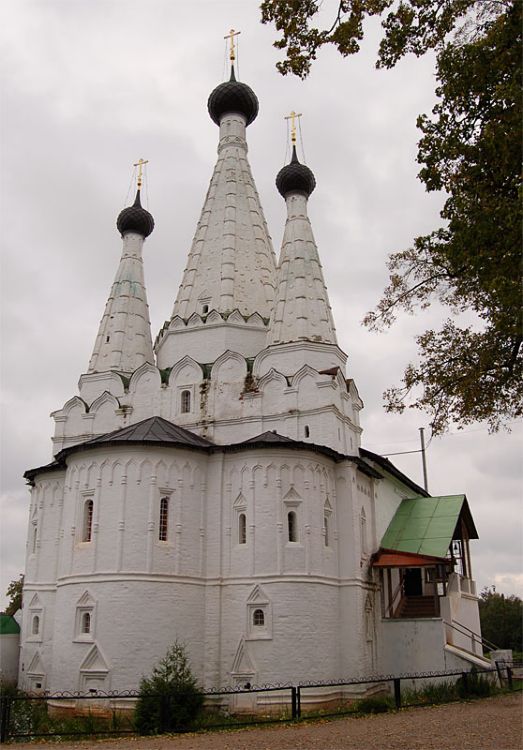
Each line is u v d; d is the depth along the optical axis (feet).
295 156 138.92
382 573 112.37
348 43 57.52
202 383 117.91
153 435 100.83
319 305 123.54
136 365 136.67
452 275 62.44
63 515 102.68
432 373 65.51
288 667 91.56
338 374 114.73
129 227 149.18
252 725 68.39
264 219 147.84
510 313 54.08
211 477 103.30
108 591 92.89
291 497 99.19
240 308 130.11
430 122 58.80
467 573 136.15
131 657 89.92
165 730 66.03
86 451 101.09
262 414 112.27
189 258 139.64
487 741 51.72
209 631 96.12
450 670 101.50
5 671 116.47
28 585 116.57
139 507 96.43
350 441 116.47
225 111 153.07
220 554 99.30
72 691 90.94
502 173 53.83
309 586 95.91
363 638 99.40
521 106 50.52
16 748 58.03
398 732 58.29
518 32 51.62
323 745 52.95
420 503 132.87
